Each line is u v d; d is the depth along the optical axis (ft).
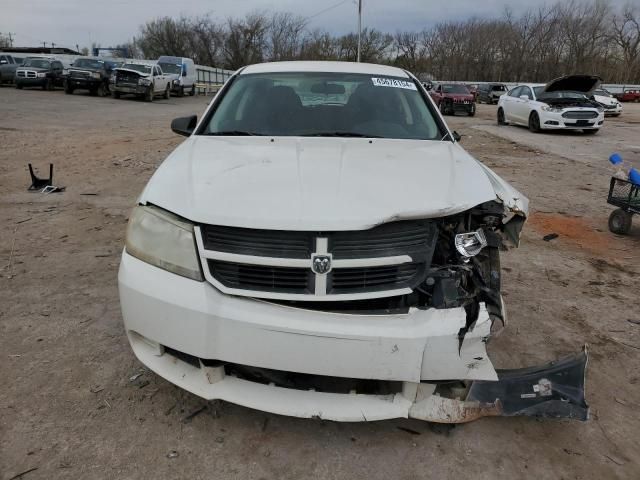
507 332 10.67
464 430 7.68
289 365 6.41
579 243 17.20
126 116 53.93
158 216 7.09
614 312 11.91
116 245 14.93
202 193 7.06
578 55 197.77
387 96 11.33
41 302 11.15
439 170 8.18
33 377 8.50
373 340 6.29
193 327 6.58
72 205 19.07
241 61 193.67
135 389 8.27
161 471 6.70
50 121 45.19
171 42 199.82
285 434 7.43
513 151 38.34
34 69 83.66
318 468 6.86
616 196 18.39
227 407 7.92
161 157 29.43
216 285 6.59
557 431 7.78
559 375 7.48
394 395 6.88
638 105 117.60
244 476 6.69
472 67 212.02
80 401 7.95
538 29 202.49
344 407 6.73
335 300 6.48
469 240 7.19
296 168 7.78
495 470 6.96
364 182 7.34
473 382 7.26
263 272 6.57
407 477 6.77
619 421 8.08
